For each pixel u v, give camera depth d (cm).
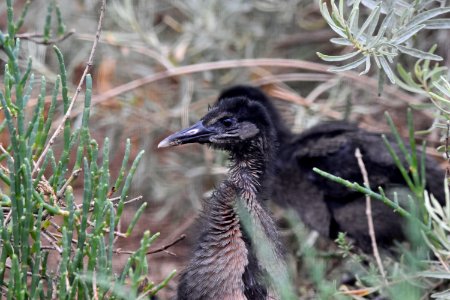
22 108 801
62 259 775
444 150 1055
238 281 872
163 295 1191
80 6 1602
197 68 1462
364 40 962
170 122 1561
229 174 958
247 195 925
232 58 1622
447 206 959
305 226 1294
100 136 1591
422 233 945
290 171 1282
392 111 1472
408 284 870
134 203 1541
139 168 1547
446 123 1059
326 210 1262
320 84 1603
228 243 882
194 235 927
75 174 850
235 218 887
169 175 1579
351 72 1445
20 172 789
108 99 1516
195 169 1514
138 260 796
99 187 807
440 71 1141
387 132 1336
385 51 971
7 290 812
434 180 1177
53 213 807
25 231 791
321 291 816
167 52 1531
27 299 798
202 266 884
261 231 896
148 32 1566
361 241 1238
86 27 1595
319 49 1638
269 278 878
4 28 1653
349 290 1131
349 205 1237
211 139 969
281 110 1522
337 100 1488
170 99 1611
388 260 1211
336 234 1270
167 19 1623
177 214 1547
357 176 1224
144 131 1562
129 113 1539
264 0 1617
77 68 1599
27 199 784
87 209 793
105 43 1566
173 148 1581
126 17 1506
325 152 1256
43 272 823
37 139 848
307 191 1276
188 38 1577
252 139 955
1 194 849
